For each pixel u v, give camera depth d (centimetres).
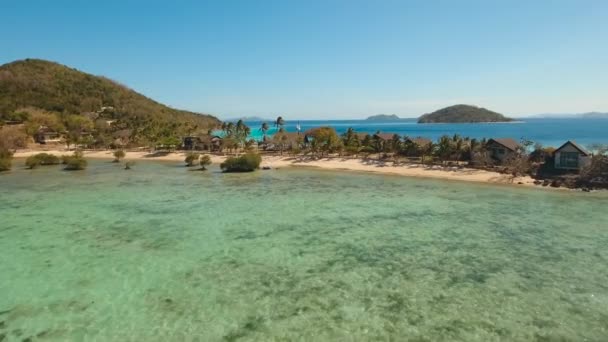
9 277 2233
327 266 2444
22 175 6538
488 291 2084
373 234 3114
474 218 3594
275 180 6016
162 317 1806
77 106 18988
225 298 2000
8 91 18025
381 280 2230
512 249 2747
